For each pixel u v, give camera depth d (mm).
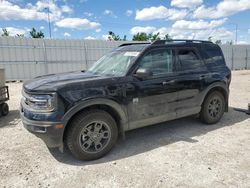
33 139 4422
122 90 3678
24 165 3422
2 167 3361
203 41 5070
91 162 3500
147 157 3607
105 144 3648
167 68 4301
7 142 4285
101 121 3561
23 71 15641
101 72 4250
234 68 26406
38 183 2957
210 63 5008
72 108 3246
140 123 3982
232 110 6387
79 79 3629
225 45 25141
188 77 4496
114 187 2834
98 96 3438
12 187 2877
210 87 4871
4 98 6199
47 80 3672
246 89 10422
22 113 3555
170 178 2998
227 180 2926
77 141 3385
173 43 4461
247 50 27156
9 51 15078
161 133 4656
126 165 3371
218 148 3879
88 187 2848
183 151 3789
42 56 16125
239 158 3504
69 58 17125
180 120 5484
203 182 2895
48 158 3639
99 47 18234
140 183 2902
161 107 4180
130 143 4180
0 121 5727
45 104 3197
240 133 4578
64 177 3090
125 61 4078
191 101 4629
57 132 3193
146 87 3926
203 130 4781
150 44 4164
